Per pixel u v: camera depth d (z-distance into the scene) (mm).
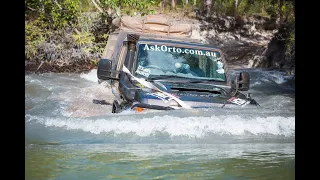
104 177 4973
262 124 7352
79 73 20547
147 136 6984
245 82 9547
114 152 6184
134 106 8000
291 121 7477
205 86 9133
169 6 42969
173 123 7246
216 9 42500
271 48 26766
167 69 9531
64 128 7848
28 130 7656
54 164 5559
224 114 7680
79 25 22797
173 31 12906
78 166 5461
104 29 22891
